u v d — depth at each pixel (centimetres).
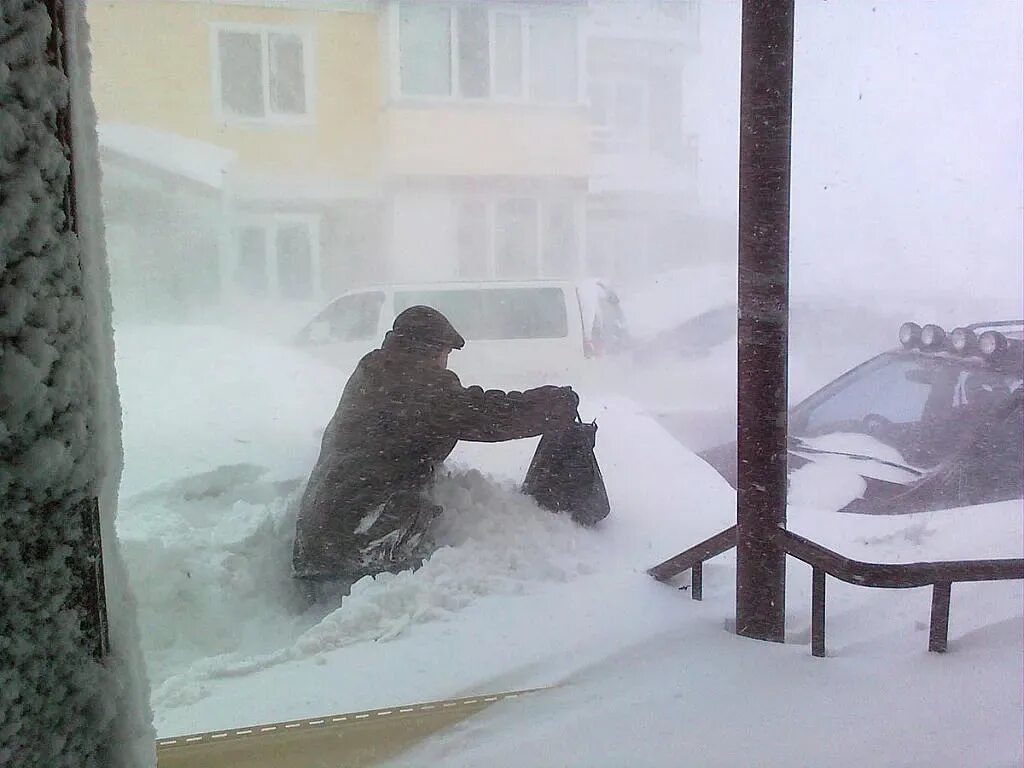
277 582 321
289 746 186
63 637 76
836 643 240
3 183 70
